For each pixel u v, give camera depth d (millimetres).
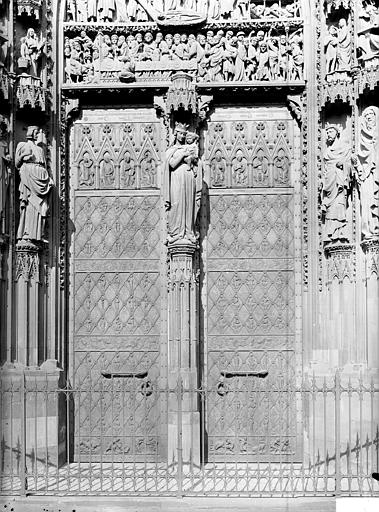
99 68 15578
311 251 14945
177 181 14812
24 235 14672
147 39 15586
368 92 14297
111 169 15602
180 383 13133
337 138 14797
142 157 15594
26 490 12992
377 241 14141
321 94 14883
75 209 15586
